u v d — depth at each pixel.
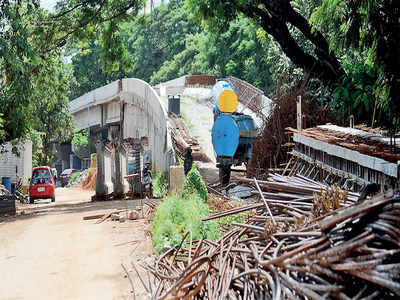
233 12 20.58
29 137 31.33
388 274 2.52
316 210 4.56
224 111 16.44
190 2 20.95
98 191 23.95
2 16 16.75
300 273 3.25
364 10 10.49
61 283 5.89
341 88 15.29
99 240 8.74
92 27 24.09
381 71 11.22
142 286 5.52
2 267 6.95
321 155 9.83
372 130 10.45
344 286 2.70
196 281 4.39
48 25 22.84
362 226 3.14
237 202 10.22
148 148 25.61
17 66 16.42
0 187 25.59
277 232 4.19
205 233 7.30
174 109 33.00
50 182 26.78
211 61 49.06
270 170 12.22
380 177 7.29
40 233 10.32
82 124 52.94
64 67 36.62
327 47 17.36
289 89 15.12
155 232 7.84
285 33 18.56
